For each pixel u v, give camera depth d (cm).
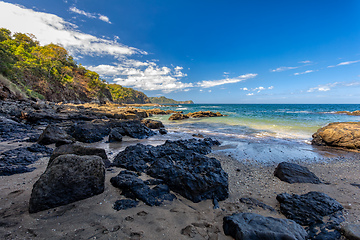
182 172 454
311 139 1224
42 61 6531
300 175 554
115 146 945
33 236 251
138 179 436
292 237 258
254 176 584
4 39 5575
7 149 713
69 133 1105
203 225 314
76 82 8462
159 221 313
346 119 2434
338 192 466
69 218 299
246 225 286
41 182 320
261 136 1310
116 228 283
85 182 361
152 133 1390
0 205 320
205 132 1494
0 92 2183
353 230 282
